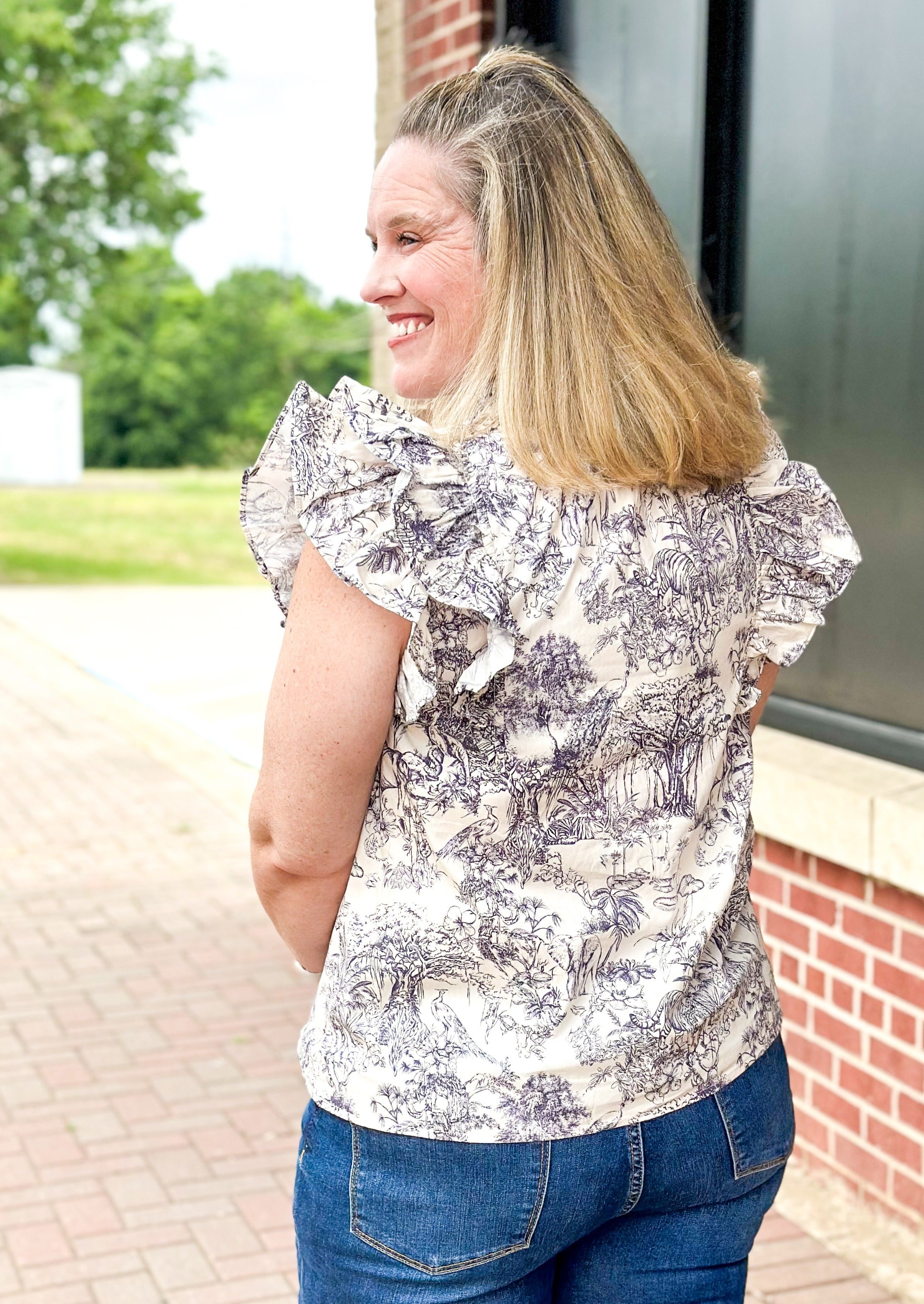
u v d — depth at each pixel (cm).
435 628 120
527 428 122
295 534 129
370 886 128
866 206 318
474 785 124
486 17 410
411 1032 128
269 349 4966
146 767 821
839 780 308
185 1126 377
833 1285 291
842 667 336
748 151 351
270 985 482
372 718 121
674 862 131
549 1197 126
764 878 340
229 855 646
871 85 314
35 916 557
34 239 2128
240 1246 318
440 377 133
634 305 125
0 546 2120
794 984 334
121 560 1981
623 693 126
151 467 4897
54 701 1020
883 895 307
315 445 121
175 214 2211
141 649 1223
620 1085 128
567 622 122
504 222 124
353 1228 129
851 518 329
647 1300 138
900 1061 306
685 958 130
